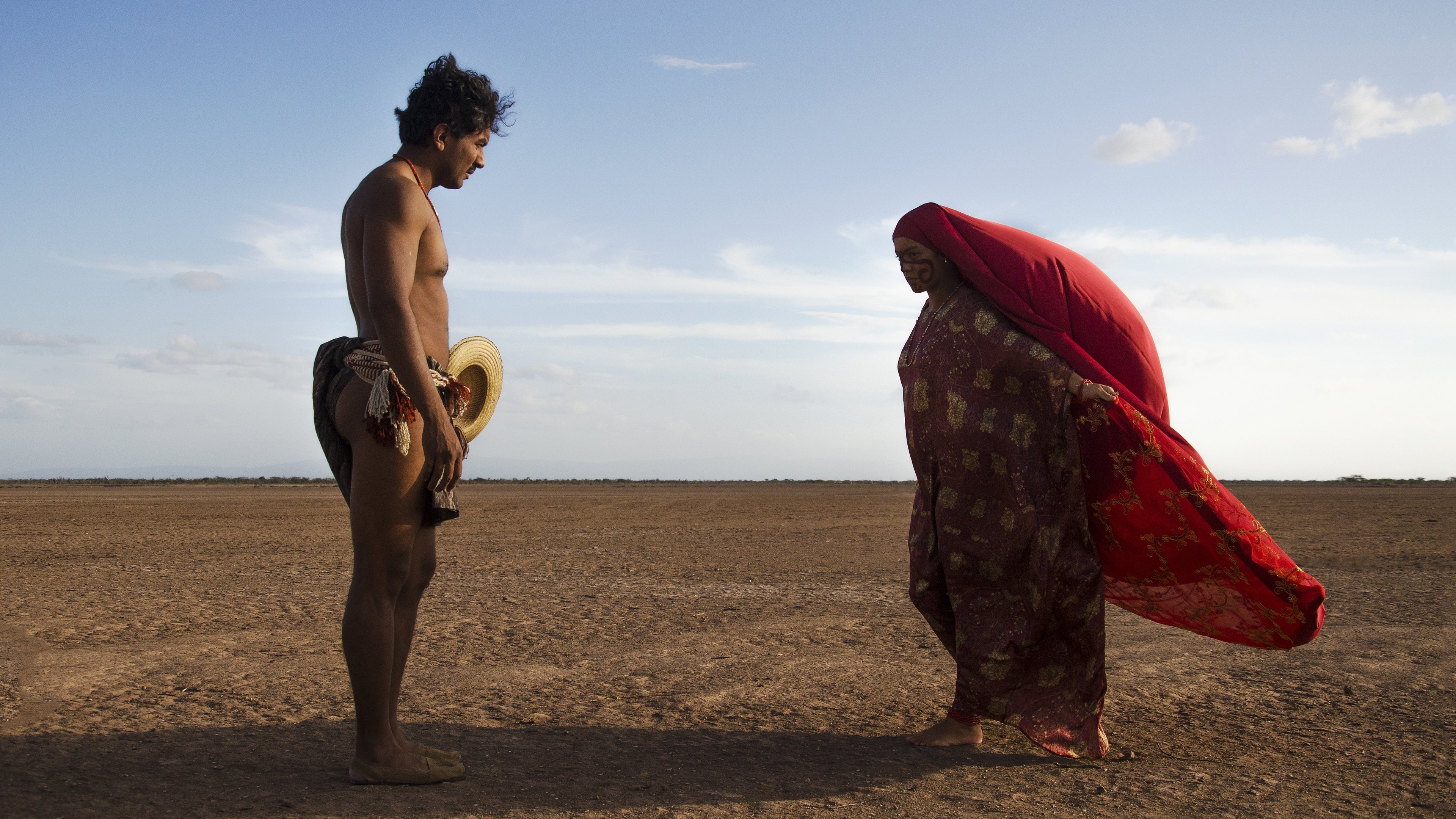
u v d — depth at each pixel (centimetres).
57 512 2227
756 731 395
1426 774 338
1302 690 479
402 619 328
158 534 1552
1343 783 327
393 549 299
